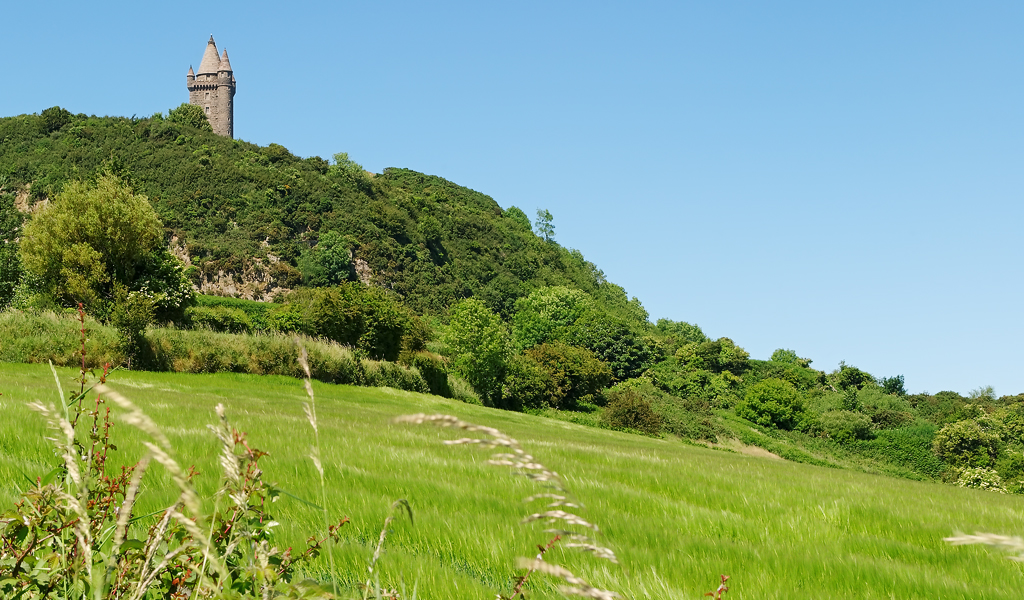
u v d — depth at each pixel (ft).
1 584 7.39
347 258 393.70
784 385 281.54
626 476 38.29
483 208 629.51
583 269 615.57
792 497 36.78
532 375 241.96
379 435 48.49
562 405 254.88
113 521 8.97
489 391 224.33
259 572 7.80
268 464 28.84
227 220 392.88
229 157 448.24
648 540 23.38
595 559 18.88
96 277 146.92
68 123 440.04
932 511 36.01
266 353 146.20
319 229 417.28
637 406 233.35
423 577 15.78
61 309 141.79
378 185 520.42
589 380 263.49
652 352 390.01
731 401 318.04
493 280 479.82
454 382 214.48
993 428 247.91
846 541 26.78
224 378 130.93
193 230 374.43
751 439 248.93
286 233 397.60
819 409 312.50
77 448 8.73
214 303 295.28
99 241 153.69
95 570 7.16
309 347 156.35
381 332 202.08
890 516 32.55
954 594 19.83
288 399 111.04
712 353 374.84
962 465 240.53
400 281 421.59
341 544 17.17
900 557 25.35
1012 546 2.89
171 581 8.07
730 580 19.07
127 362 119.96
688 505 30.58
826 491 41.37
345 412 91.30
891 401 343.67
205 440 31.09
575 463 42.34
